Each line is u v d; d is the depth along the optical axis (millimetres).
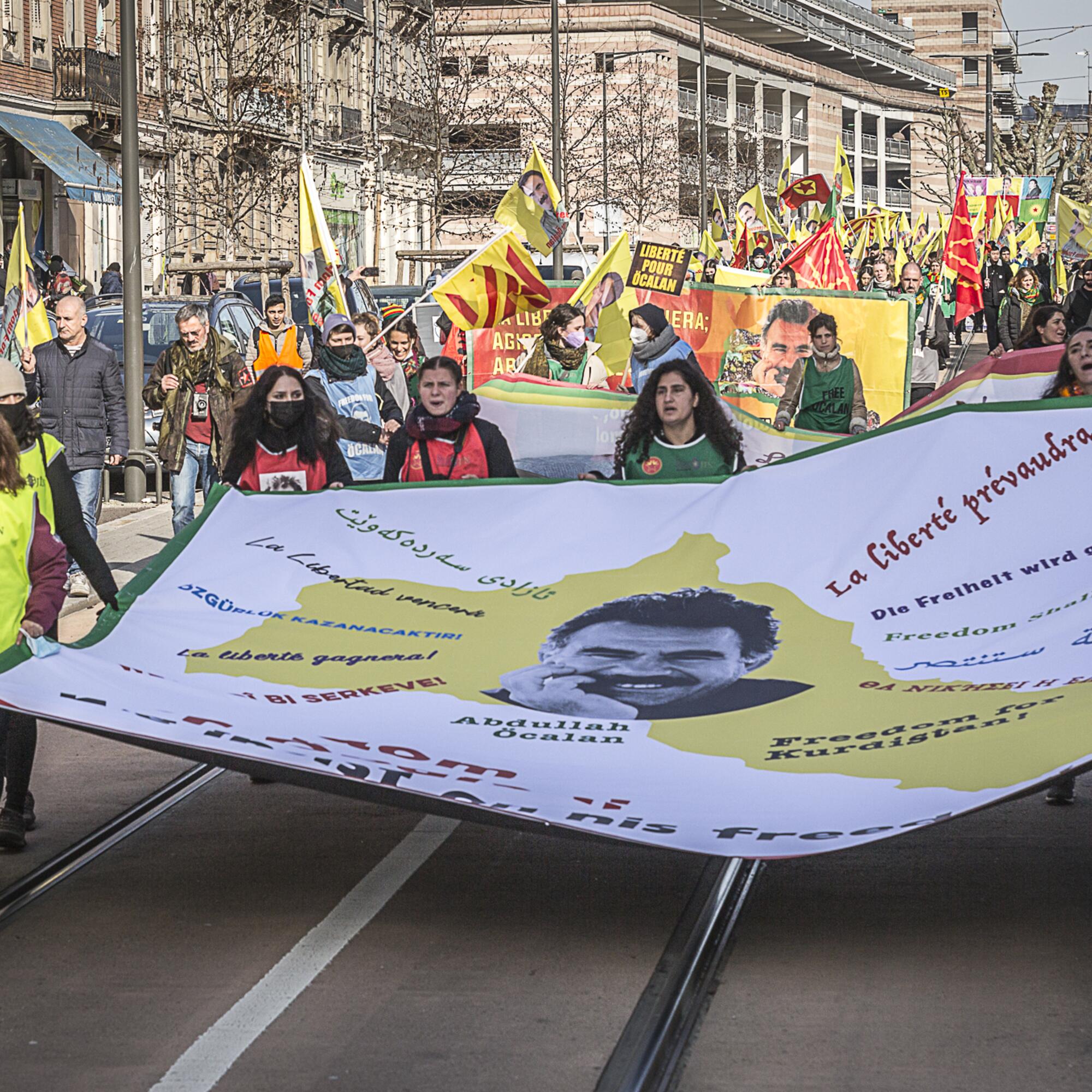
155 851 7043
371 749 6047
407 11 67875
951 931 5973
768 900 6344
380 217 64562
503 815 5504
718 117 98250
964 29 152375
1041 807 7594
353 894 6418
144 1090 4750
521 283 12570
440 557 8141
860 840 5230
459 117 59562
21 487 6855
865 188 130000
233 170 46000
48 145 40156
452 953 5812
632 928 6035
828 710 6488
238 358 13500
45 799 7863
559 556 8078
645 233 76688
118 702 6184
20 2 40781
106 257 45000
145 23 46219
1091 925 6023
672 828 5453
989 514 7961
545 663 7062
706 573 7938
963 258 32719
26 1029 5188
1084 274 15969
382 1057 4969
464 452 8836
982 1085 4730
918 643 7145
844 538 7957
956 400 10328
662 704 6594
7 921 6184
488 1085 4762
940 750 5945
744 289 13914
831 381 12188
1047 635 7004
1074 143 88438
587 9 86438
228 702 6473
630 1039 5070
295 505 8391
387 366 13234
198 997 5426
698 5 101312
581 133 75438
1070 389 9164
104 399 12633
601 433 11477
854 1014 5246
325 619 7512
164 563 7848
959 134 92750
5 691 6031
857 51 124062
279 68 52469
